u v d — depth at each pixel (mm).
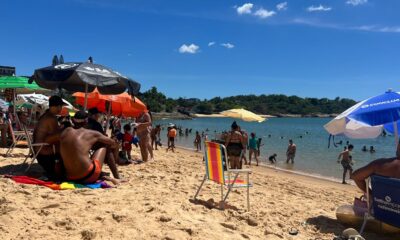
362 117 5254
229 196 6895
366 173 5199
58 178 6766
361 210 5262
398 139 6320
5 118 12859
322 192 10250
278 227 5184
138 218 4570
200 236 4285
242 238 4434
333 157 25266
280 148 32594
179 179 8109
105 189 6172
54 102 7105
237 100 198250
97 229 4168
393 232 5066
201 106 175125
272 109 198000
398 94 5504
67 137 6352
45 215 4551
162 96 159000
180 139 43031
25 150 10867
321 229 5277
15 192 5500
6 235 3865
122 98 10633
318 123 117250
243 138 11406
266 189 8852
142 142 11242
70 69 7242
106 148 7039
